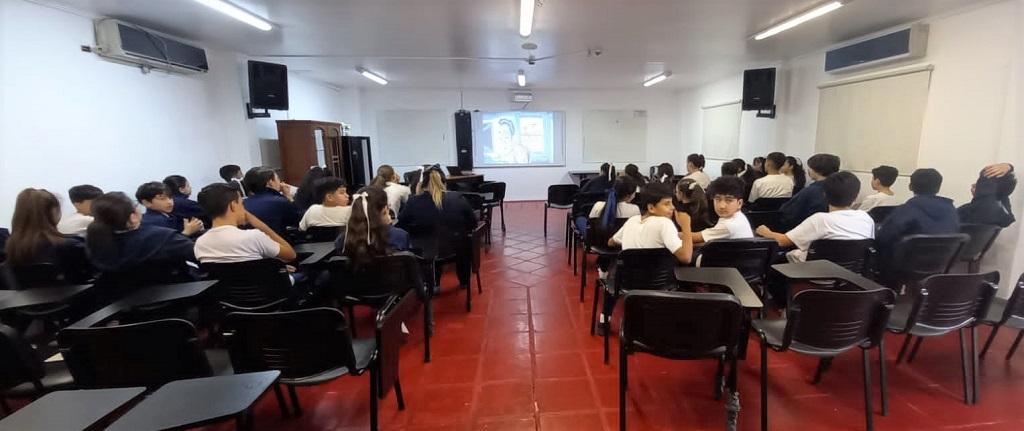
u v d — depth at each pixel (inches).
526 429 78.4
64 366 70.5
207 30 162.2
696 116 345.7
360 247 94.0
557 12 140.2
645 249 91.9
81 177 135.5
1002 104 125.6
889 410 79.9
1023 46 119.7
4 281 93.3
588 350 106.6
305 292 106.4
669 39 179.8
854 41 180.4
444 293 147.9
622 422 73.0
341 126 276.4
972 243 113.3
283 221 131.7
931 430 74.5
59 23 128.2
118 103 148.6
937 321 77.2
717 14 143.4
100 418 39.5
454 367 99.7
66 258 93.9
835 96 192.7
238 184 168.2
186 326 60.8
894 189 162.7
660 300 65.2
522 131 369.1
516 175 374.6
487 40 180.4
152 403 42.1
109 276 86.4
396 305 79.0
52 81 126.4
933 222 102.0
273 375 47.8
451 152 365.4
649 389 89.4
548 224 271.1
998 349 101.3
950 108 141.3
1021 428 74.5
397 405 86.0
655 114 376.5
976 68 132.6
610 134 374.9
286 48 195.3
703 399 85.4
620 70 261.9
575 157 375.6
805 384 89.2
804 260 105.6
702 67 252.2
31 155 121.1
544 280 160.2
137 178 156.9
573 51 203.8
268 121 233.0
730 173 180.7
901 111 159.0
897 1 131.2
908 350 101.9
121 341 59.5
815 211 130.0
